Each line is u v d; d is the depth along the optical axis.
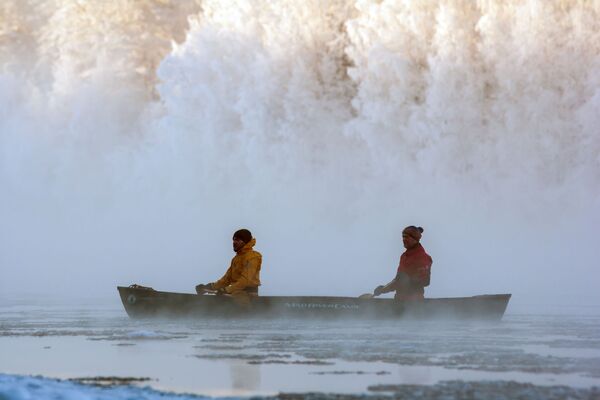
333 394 18.17
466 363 23.58
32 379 19.42
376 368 22.61
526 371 21.80
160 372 21.98
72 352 27.09
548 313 49.91
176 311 43.38
